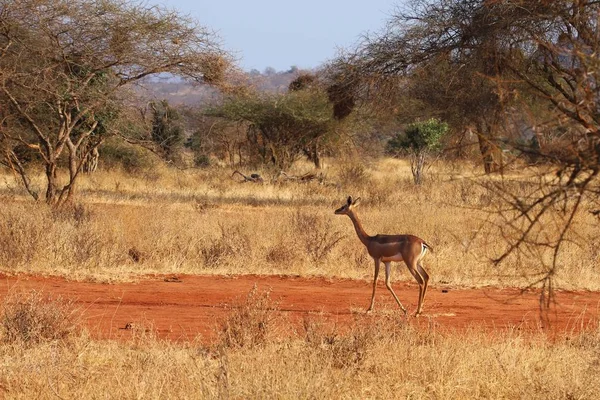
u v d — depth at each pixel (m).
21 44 54.19
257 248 41.56
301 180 90.50
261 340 22.22
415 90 68.38
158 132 95.69
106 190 76.50
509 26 43.59
